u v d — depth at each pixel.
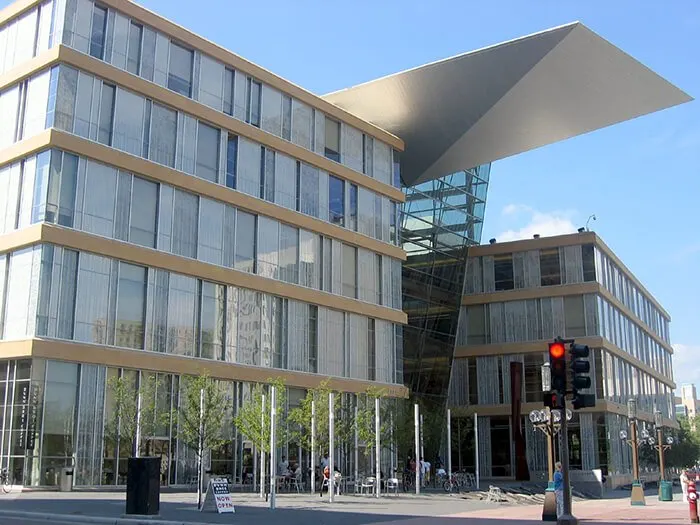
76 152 33.06
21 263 32.34
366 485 36.84
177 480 34.88
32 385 30.73
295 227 43.47
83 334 32.50
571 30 39.94
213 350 37.75
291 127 44.16
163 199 36.59
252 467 38.25
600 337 58.66
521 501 33.44
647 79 43.19
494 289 63.28
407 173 56.09
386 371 48.19
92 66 34.09
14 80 34.56
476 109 47.19
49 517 19.53
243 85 41.59
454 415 59.19
